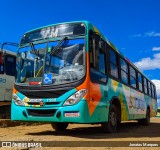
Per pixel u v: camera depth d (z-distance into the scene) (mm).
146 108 19203
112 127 11414
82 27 10109
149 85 21125
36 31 10922
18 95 10266
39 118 9727
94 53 9805
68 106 9336
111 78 11680
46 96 9656
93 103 9688
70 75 9594
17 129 13688
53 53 10164
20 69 10688
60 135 10406
